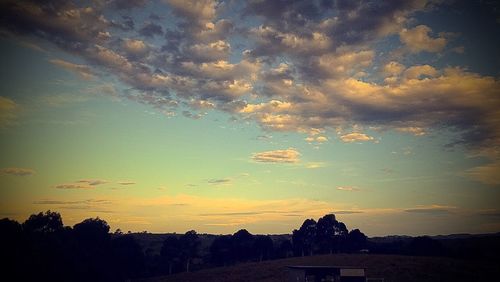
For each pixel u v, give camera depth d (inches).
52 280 2743.6
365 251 4402.1
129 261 3558.1
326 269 2413.9
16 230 2701.8
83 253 3149.6
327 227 4896.7
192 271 4013.3
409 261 3112.7
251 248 4483.3
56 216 3432.6
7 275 2519.7
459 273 2647.6
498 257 3385.8
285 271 3235.7
